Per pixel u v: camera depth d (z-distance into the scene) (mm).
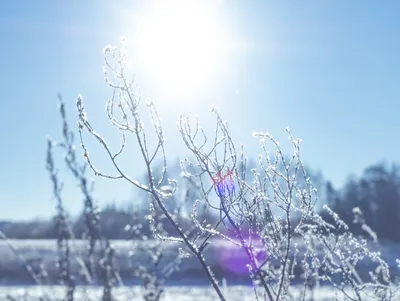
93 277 5730
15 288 10930
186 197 4746
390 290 3416
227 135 2865
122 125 2596
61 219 5746
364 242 3623
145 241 5934
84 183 5699
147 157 2605
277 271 3490
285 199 2857
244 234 3008
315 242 3580
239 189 2852
